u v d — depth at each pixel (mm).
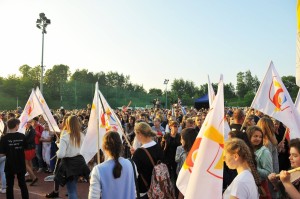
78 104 28672
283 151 6043
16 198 7906
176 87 104000
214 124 3213
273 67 5809
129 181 3820
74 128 6340
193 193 3066
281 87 5676
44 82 77875
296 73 6430
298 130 5484
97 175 3656
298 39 6402
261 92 5789
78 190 8727
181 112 17594
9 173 6652
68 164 6262
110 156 3816
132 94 36156
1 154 6723
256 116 10758
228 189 3068
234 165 3092
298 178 3275
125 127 12320
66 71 84250
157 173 4723
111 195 3658
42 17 23141
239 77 95938
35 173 11203
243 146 3059
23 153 6844
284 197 3430
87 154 6887
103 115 7285
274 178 3480
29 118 8922
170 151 7176
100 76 93812
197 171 3111
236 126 6398
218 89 3359
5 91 55094
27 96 56250
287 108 5570
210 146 3156
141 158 4773
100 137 7109
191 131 5355
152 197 4660
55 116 13062
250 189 2908
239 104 46156
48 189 8836
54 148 11102
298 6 6445
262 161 4359
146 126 4957
